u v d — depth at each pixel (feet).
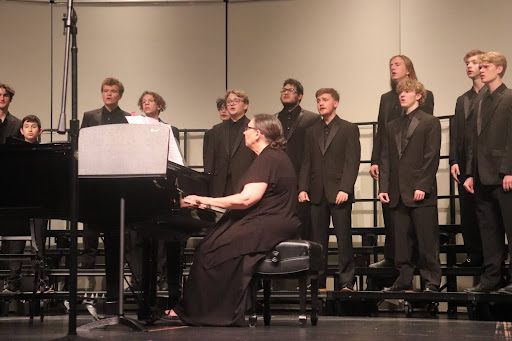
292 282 30.45
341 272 24.03
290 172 18.31
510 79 29.35
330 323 19.35
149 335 14.44
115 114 26.45
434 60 30.66
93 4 33.58
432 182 22.63
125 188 15.43
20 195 16.58
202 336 14.25
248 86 32.94
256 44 32.99
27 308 27.20
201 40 33.40
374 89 31.63
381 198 23.70
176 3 33.58
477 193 22.12
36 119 26.27
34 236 21.97
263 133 18.57
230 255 17.54
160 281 26.94
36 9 33.24
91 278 31.81
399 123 23.59
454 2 30.48
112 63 33.47
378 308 29.04
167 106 33.32
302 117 26.23
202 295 17.75
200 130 32.01
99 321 15.65
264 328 16.97
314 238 24.40
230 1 33.32
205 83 33.30
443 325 18.57
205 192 19.86
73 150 13.67
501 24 29.66
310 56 32.42
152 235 18.58
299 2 32.68
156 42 33.58
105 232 17.75
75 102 13.79
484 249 22.03
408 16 31.24
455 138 24.62
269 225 17.60
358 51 31.91
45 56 33.17
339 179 24.22
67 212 16.99
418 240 22.71
